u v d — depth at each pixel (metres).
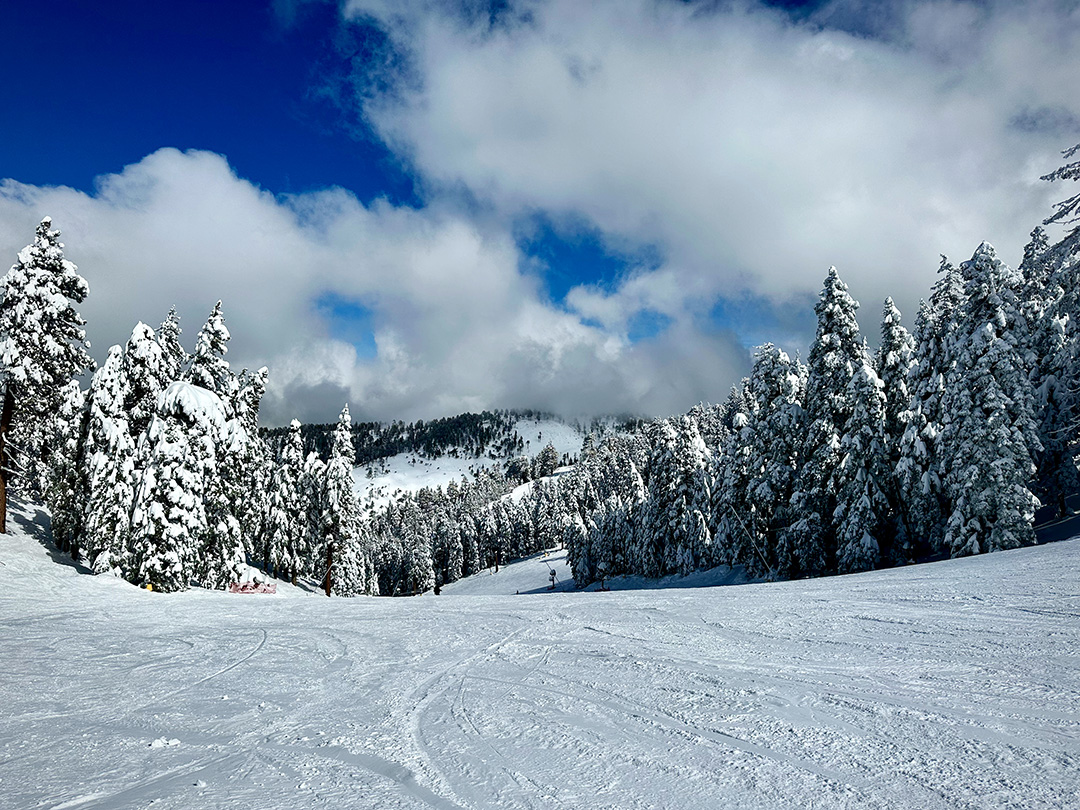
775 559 37.41
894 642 7.11
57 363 27.30
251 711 6.30
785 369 36.28
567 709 5.49
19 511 33.34
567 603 14.35
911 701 4.86
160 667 9.24
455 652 9.05
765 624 9.20
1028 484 28.58
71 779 4.42
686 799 3.40
